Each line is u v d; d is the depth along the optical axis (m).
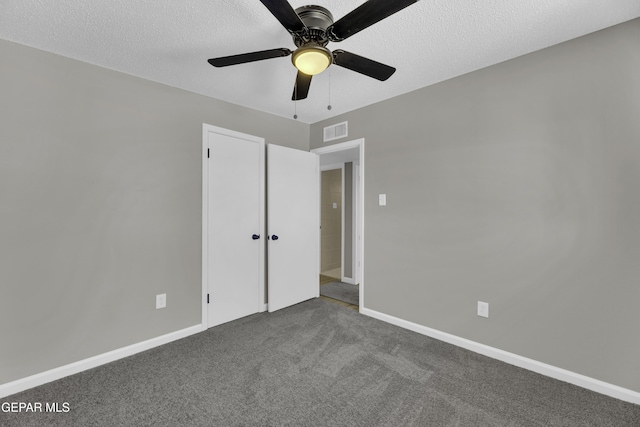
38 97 1.89
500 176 2.15
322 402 1.69
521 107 2.05
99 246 2.12
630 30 1.68
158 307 2.40
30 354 1.86
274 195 3.15
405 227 2.70
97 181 2.12
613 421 1.53
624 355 1.70
